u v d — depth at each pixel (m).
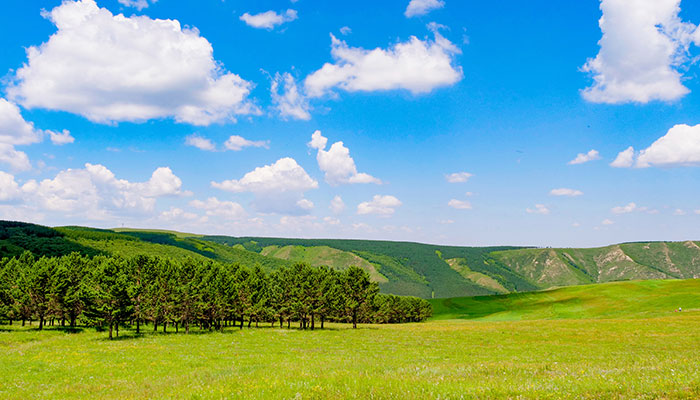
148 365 39.28
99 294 74.38
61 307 86.94
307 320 111.12
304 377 20.88
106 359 43.75
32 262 125.69
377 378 19.58
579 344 62.72
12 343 63.59
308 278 107.31
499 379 18.70
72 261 107.38
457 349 57.44
